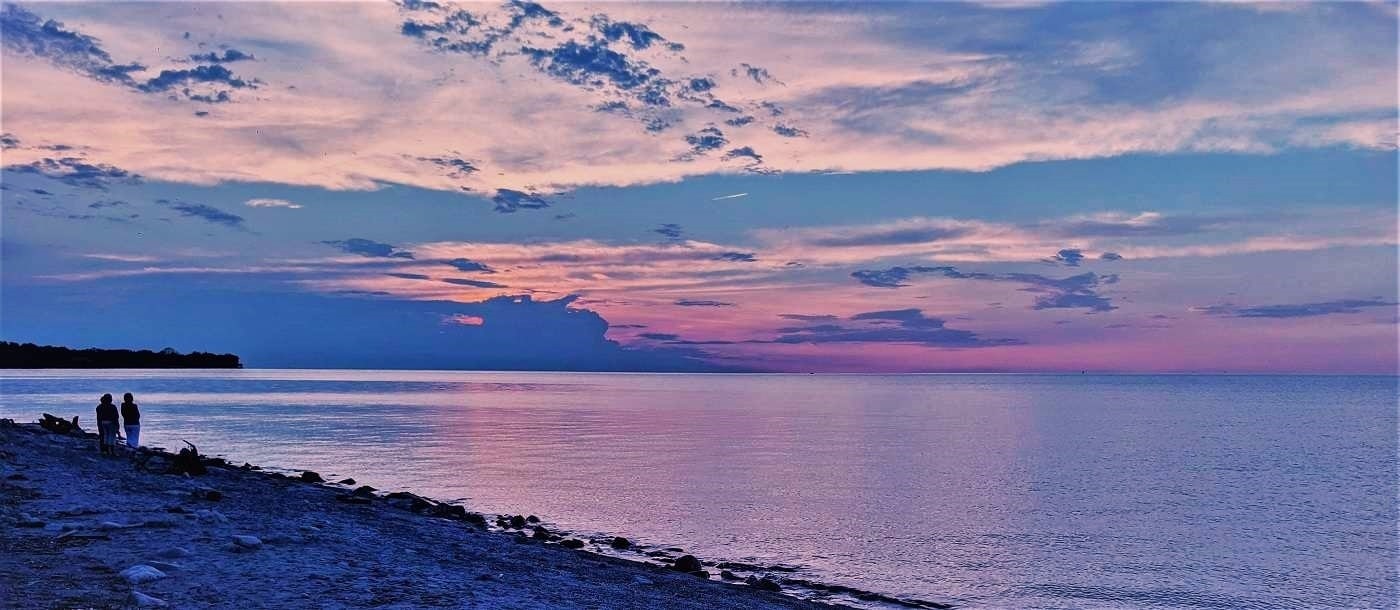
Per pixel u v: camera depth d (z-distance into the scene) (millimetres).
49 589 11625
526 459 53094
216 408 107812
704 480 44375
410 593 13266
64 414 85125
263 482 32312
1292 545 30547
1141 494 42656
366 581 13859
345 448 58781
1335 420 107062
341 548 16859
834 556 27078
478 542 22016
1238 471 52938
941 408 136000
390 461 51000
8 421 47656
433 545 19656
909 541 29891
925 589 23453
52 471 26500
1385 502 40719
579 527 30422
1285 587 24875
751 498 38656
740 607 17188
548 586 15883
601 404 139750
